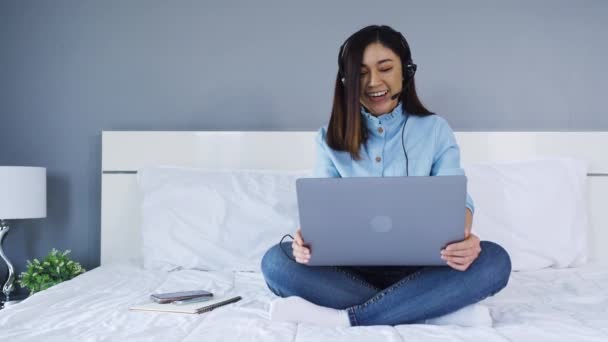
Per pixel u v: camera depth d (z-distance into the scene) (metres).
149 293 1.50
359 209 1.05
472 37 2.42
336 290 1.21
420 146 1.47
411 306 1.13
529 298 1.44
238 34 2.46
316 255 1.14
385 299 1.14
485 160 2.31
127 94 2.47
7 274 2.47
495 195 2.08
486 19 2.42
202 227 2.04
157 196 2.13
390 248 1.10
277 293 1.30
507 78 2.41
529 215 2.05
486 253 1.17
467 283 1.13
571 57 2.40
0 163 2.47
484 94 2.41
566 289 1.56
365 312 1.14
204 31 2.47
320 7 2.44
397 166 1.46
